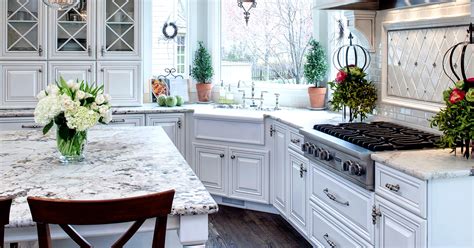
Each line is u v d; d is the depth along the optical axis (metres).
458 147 2.62
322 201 3.26
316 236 3.37
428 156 2.47
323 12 4.91
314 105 4.81
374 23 3.75
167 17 5.64
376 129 3.25
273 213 4.58
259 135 4.47
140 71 5.09
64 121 2.43
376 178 2.56
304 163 3.63
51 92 2.44
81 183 2.07
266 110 4.82
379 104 3.75
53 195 1.89
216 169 4.79
